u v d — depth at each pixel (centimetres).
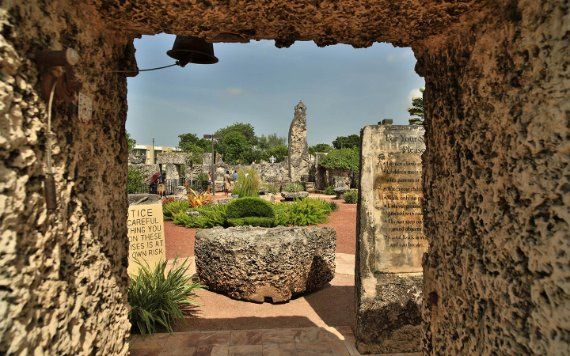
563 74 95
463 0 127
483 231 130
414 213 347
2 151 97
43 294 116
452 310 153
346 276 557
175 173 1895
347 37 173
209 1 140
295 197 1500
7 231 97
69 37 137
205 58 274
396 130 362
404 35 168
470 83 141
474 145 137
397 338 323
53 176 121
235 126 5466
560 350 94
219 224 961
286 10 145
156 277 397
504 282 117
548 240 98
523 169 109
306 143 2441
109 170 181
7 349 96
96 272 161
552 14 98
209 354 303
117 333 187
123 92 199
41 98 116
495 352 121
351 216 1206
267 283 435
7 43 98
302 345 322
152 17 156
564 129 94
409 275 337
